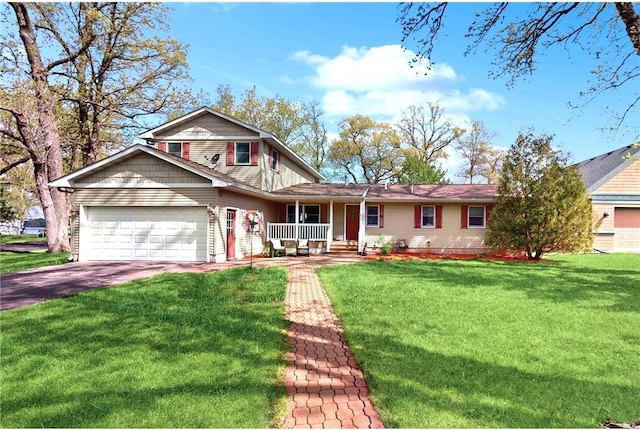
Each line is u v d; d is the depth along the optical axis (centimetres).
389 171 4184
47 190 1905
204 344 515
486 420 327
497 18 943
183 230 1401
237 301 782
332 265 1341
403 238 1972
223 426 321
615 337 546
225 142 1814
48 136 1900
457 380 405
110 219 1416
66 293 846
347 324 611
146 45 2178
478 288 895
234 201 1560
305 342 543
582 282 980
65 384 396
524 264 1378
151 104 2344
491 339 537
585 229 1457
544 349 498
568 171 1473
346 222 2059
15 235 4050
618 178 1920
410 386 391
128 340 532
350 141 4141
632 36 935
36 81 1825
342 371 443
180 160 1388
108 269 1202
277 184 2041
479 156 4300
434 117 4194
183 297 812
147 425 320
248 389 383
